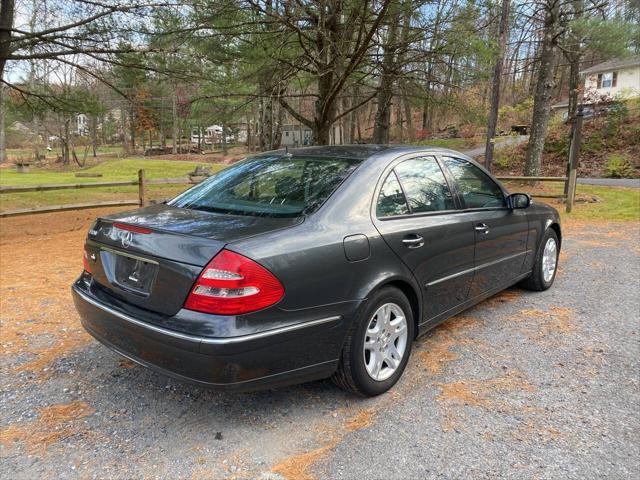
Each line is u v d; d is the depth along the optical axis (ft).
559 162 73.72
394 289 9.77
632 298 16.03
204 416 8.95
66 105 32.60
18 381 10.18
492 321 13.89
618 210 35.88
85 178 81.71
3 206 40.81
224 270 7.44
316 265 8.27
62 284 17.26
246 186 10.61
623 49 61.46
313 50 23.93
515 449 7.99
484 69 24.91
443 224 11.16
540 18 53.06
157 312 8.15
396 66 25.00
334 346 8.68
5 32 26.86
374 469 7.48
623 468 7.53
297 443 8.14
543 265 16.43
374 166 10.36
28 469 7.47
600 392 9.87
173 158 157.07
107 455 7.82
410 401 9.50
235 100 27.04
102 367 10.88
